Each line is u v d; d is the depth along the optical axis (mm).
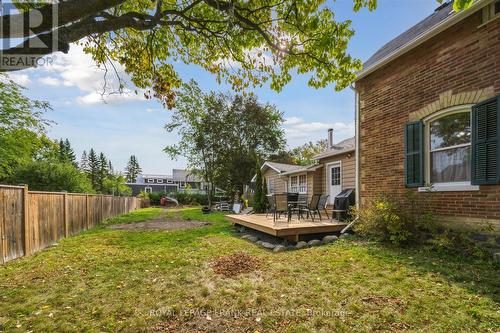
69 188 14469
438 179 5203
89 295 3293
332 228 6730
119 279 3865
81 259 5012
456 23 4762
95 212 10586
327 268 4129
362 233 6062
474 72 4500
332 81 4203
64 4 1977
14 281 3826
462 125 4816
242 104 24094
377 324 2486
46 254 5473
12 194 5117
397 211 5352
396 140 5988
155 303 3045
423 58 5402
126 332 2475
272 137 25250
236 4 3645
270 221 7945
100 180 33250
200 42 4848
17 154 11633
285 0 3734
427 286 3289
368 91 6820
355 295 3117
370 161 6715
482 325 2418
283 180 16844
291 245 6199
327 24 3660
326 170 11977
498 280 3387
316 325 2508
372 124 6672
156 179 54719
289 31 4016
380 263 4227
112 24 2664
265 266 4367
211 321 2652
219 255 5227
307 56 4047
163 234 8094
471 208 4512
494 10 4219
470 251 4359
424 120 5395
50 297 3242
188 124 25266
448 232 4785
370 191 6688
